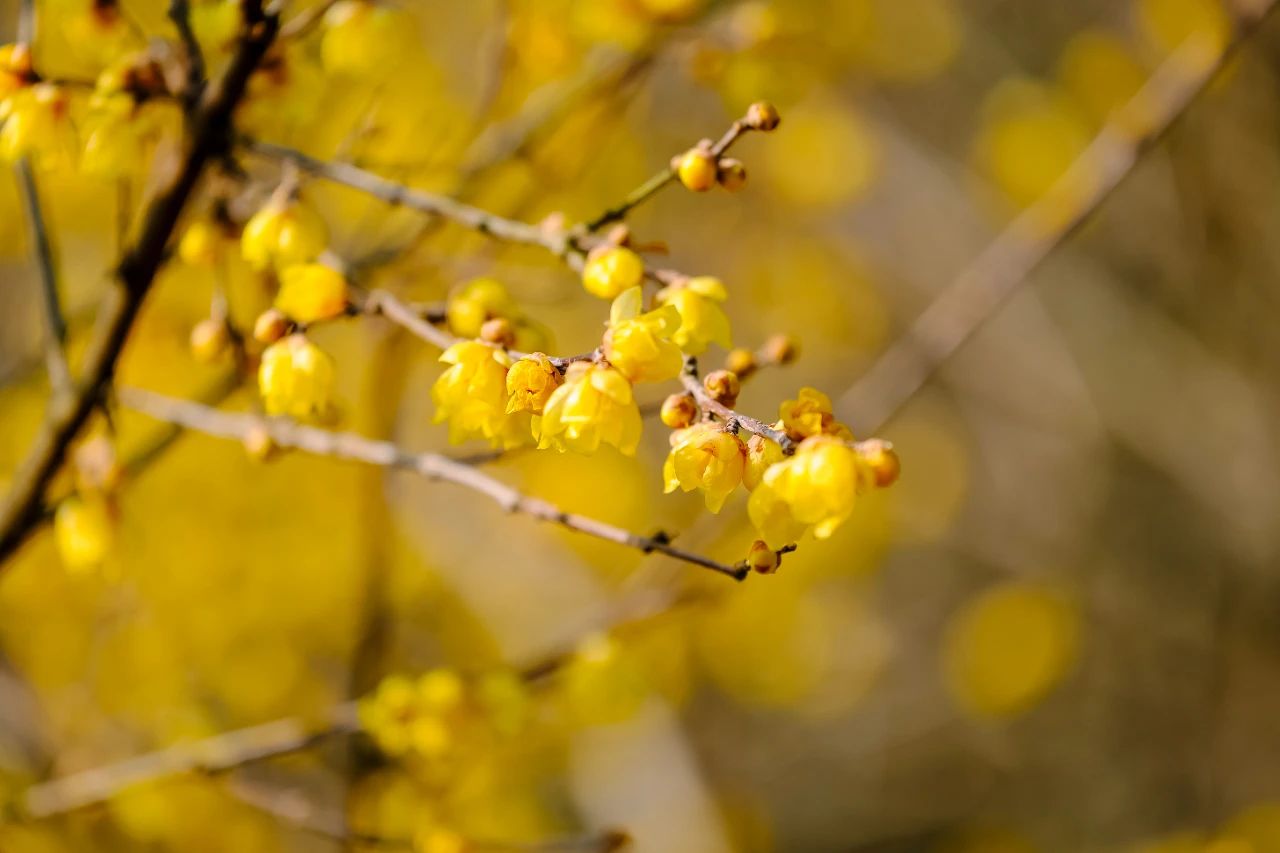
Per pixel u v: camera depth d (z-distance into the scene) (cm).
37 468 219
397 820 310
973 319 349
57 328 218
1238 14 321
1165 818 619
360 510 330
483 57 297
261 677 402
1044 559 638
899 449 632
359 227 283
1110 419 624
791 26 321
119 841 358
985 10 646
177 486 403
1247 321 591
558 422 126
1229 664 624
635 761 496
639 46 280
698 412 134
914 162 614
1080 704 655
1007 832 632
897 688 657
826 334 595
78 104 186
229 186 208
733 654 543
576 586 462
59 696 377
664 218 540
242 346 206
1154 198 579
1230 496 598
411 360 292
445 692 232
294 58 205
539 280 281
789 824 631
